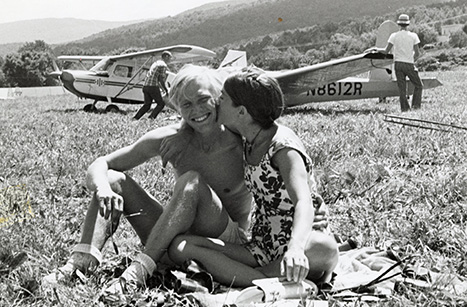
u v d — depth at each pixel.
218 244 2.88
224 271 2.79
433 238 3.52
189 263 2.80
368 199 4.42
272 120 2.80
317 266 2.74
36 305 2.62
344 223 3.93
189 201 2.83
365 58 12.49
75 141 8.16
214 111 2.90
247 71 2.79
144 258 2.80
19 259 3.01
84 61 23.88
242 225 3.30
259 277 2.79
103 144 7.82
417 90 12.66
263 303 2.61
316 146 6.46
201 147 3.04
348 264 3.09
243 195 3.19
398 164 5.75
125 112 17.05
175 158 3.05
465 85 21.12
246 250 2.94
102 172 3.01
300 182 2.70
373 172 5.23
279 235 2.89
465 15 99.88
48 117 14.13
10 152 7.20
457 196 4.44
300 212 2.61
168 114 14.32
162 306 2.60
